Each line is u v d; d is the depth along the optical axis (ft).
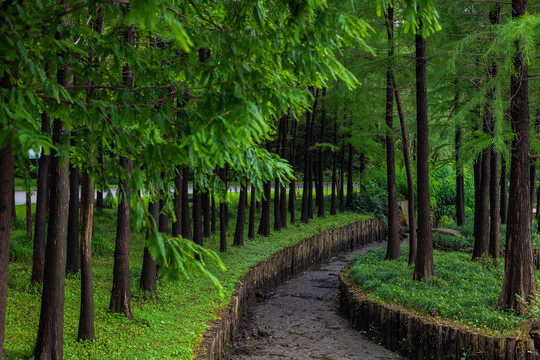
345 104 50.42
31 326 24.34
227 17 12.30
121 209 27.81
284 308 40.65
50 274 19.66
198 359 21.97
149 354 21.74
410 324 29.48
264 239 59.72
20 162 11.88
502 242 54.60
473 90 42.24
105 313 27.27
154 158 9.92
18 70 10.73
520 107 29.53
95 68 12.65
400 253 51.85
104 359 20.95
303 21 9.81
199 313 29.25
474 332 26.71
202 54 37.37
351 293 36.99
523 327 26.78
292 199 75.10
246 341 31.91
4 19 8.97
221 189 14.08
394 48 42.32
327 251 67.05
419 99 38.37
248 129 7.82
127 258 27.96
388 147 50.78
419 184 37.99
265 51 10.84
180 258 9.16
